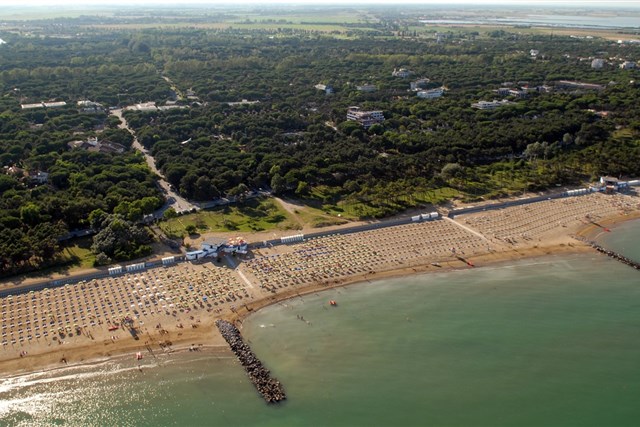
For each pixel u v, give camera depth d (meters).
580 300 169.75
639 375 138.38
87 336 145.88
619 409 127.62
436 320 159.25
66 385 130.75
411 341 149.88
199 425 120.06
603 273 186.12
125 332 148.12
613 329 155.62
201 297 165.12
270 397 127.81
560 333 153.88
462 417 124.69
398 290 174.88
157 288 168.50
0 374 132.62
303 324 155.88
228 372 135.75
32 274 173.88
